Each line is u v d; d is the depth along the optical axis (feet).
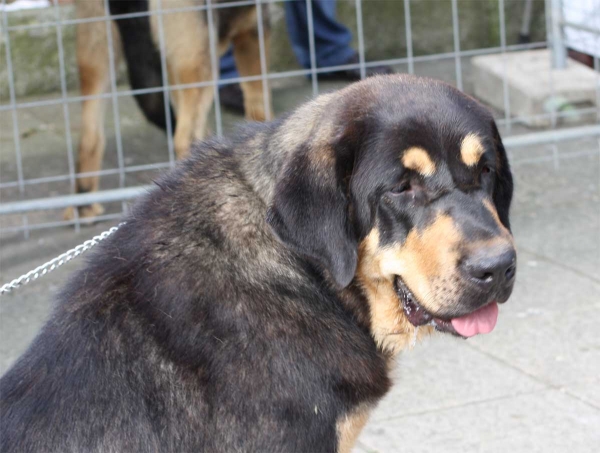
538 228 20.13
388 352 10.55
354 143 9.41
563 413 13.85
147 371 9.12
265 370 9.22
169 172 10.50
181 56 20.25
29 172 23.73
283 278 9.63
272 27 29.43
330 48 28.45
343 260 9.30
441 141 9.30
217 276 9.41
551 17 26.55
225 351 9.19
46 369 9.10
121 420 8.88
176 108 21.29
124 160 24.23
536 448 13.05
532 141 20.98
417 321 9.93
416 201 9.39
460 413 13.97
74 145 25.44
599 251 18.98
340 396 9.64
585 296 17.26
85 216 20.93
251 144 10.25
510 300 17.24
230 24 22.07
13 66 28.40
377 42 30.73
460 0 30.68
